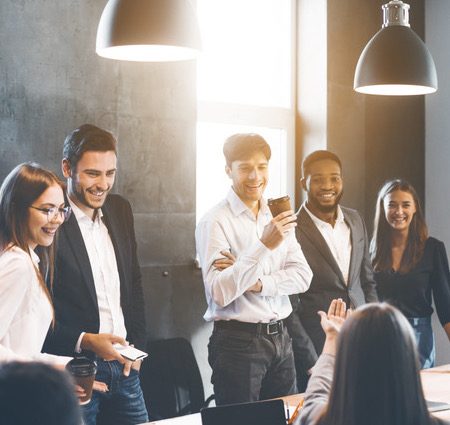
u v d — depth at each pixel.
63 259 3.25
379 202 4.67
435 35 5.94
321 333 4.15
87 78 4.35
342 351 1.89
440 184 5.95
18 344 2.75
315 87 5.53
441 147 5.94
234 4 5.33
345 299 4.24
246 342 3.66
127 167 4.52
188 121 4.76
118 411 3.39
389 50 3.79
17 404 1.14
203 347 4.85
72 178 3.34
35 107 4.16
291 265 3.81
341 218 4.39
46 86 4.20
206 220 3.77
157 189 4.64
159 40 2.92
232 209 3.80
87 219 3.39
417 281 4.59
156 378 4.29
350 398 1.85
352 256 4.33
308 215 4.30
